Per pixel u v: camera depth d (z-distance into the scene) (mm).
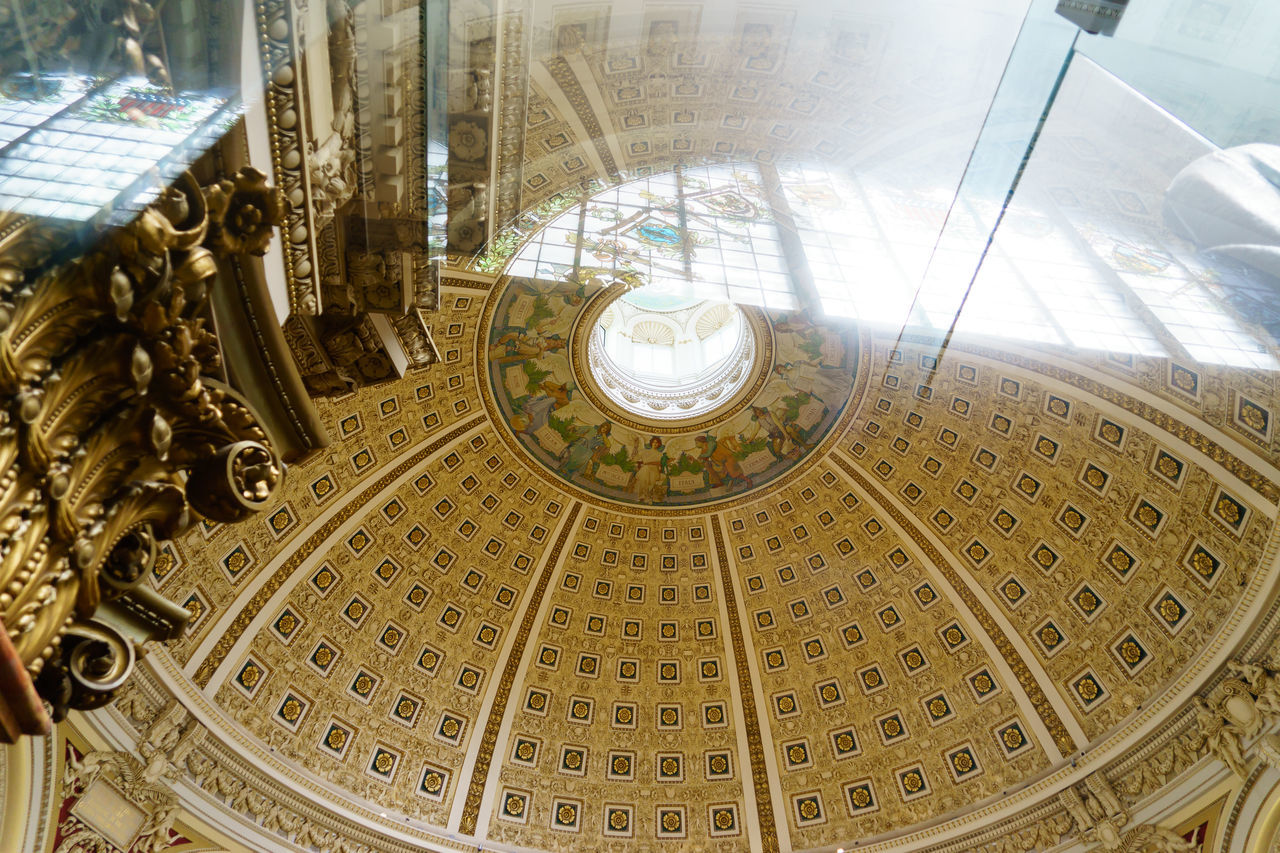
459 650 19266
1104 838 14164
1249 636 13203
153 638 4902
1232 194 4160
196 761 14258
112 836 12586
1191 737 13758
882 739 18203
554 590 20375
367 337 7852
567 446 20328
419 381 17891
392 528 18672
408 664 18547
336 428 17109
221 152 4309
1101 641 15828
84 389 3918
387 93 5445
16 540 3568
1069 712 15969
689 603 20703
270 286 5184
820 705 19188
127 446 4281
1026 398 15930
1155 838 13578
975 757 16875
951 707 17656
